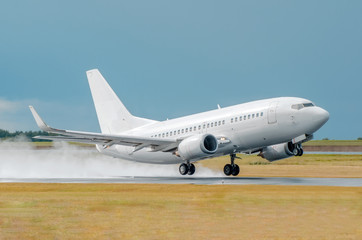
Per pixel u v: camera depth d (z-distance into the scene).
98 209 49.75
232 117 104.12
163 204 52.97
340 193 63.25
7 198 59.81
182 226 40.78
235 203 53.47
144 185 80.38
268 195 60.94
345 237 36.38
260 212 47.62
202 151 98.81
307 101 97.62
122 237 36.78
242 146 104.25
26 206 51.97
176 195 62.50
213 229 39.53
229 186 76.00
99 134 106.12
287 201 54.81
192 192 67.12
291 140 100.75
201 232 38.41
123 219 43.97
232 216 45.47
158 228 39.97
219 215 46.00
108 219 44.06
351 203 53.22
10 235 37.72
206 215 46.03
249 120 101.00
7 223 42.31
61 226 40.91
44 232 38.66
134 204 53.00
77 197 60.56
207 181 92.00
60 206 51.72
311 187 72.94
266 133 99.25
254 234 37.59
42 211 48.59
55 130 99.44
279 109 97.38
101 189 74.38
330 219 43.91
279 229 39.53
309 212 47.56
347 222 42.53
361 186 74.88
